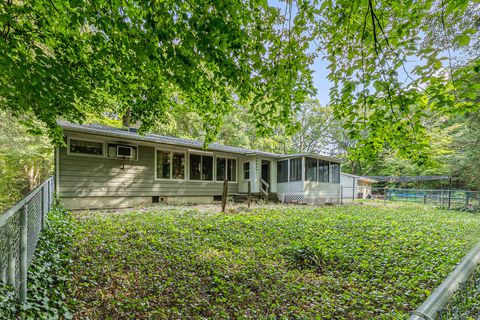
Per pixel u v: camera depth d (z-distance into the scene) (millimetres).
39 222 4152
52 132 6133
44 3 3652
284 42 3625
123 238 5320
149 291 3328
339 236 6391
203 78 4125
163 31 2820
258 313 3025
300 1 3338
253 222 7699
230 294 3400
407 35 3184
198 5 2701
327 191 16500
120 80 5102
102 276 3559
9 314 1935
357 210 12102
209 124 5562
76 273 3500
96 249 4512
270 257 4852
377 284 3836
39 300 2496
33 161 14305
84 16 3006
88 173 9461
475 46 7211
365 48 3506
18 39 3977
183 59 3102
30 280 2742
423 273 4117
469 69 2938
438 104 3021
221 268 4145
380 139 3996
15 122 9438
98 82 4988
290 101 4246
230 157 14586
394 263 4590
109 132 9227
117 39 3338
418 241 5965
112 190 10023
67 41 4375
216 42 2947
